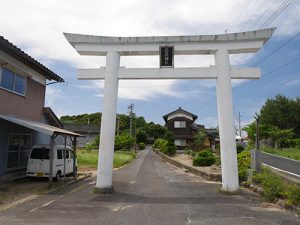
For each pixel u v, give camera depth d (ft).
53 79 56.75
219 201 31.50
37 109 52.60
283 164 71.46
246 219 23.61
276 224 22.15
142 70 37.50
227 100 36.29
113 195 34.91
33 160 45.19
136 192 37.78
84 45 38.14
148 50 37.83
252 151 44.98
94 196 33.99
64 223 21.94
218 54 37.35
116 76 37.63
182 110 172.24
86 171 65.31
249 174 41.83
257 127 53.11
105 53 38.78
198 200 32.17
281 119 143.33
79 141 176.14
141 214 25.22
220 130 36.70
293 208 26.45
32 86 50.60
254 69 37.04
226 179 35.91
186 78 37.45
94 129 183.01
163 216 24.54
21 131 47.01
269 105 152.66
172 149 122.31
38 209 26.89
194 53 38.86
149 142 267.18
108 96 37.01
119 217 24.04
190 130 170.40
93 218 23.59
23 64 46.55
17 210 26.43
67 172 50.83
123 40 37.76
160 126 263.49
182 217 24.23
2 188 36.91
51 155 39.42
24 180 46.47
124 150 167.63
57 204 29.19
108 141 36.55
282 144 120.78
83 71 38.22
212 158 73.00
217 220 23.27
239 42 37.17
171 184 46.75
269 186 32.55
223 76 36.73
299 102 146.10
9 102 43.01
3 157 41.83
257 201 31.42
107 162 36.35
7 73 42.68
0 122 40.73
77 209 26.99
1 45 36.58
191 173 67.05
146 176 59.72
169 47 37.55
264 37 36.42
